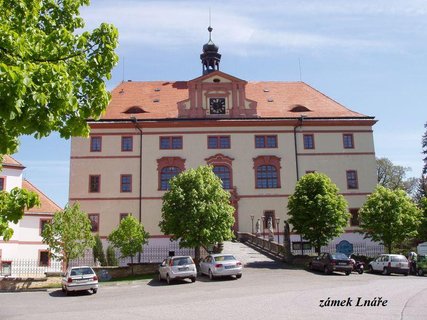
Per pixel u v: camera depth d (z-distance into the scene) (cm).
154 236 4416
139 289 2453
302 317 1320
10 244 3997
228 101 4766
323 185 3575
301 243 4191
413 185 7719
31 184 4525
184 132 4662
